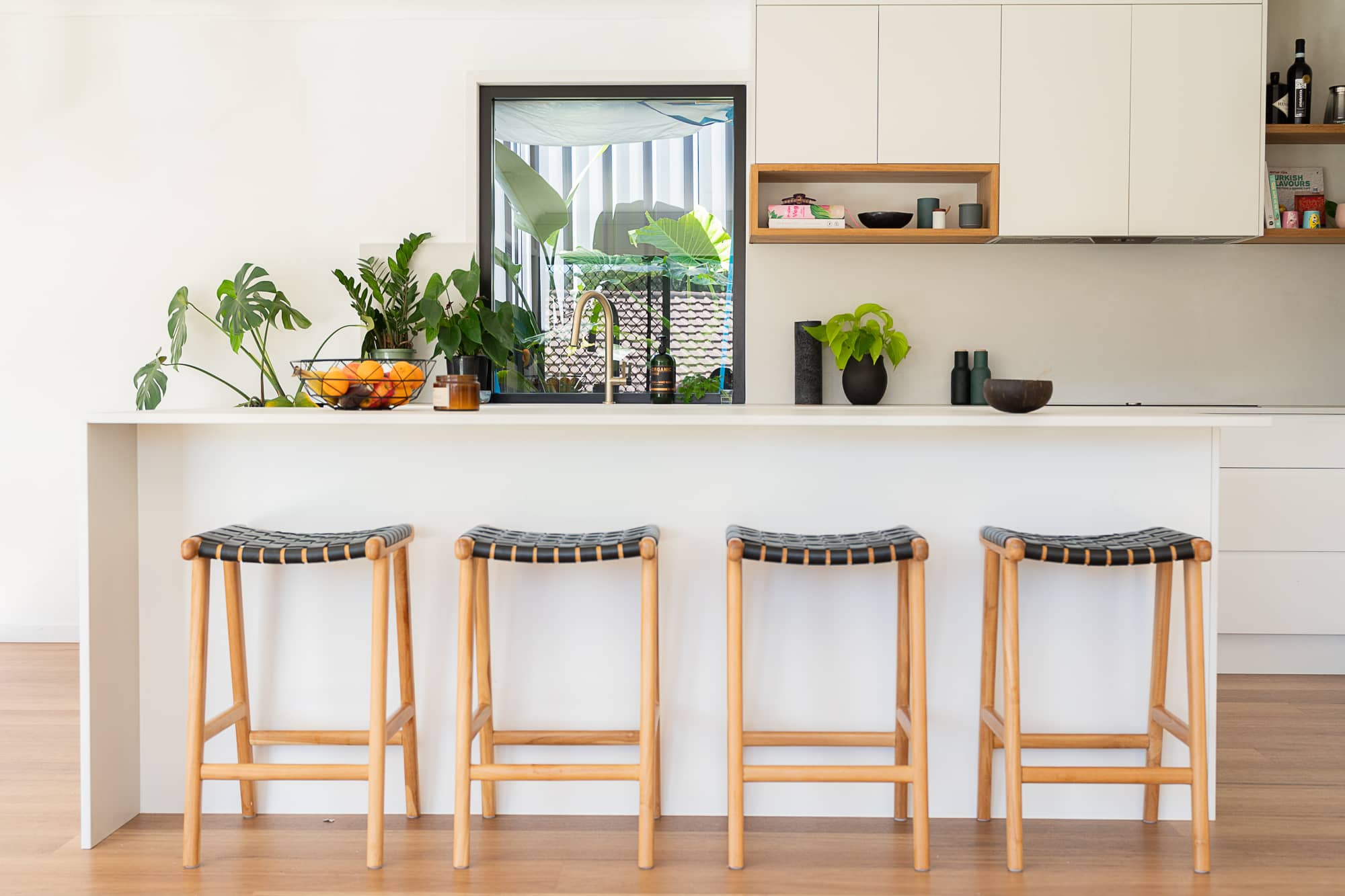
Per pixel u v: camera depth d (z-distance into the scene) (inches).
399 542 82.6
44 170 157.8
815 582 90.8
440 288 151.1
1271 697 128.9
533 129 161.2
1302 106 147.6
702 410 98.4
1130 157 139.6
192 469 91.2
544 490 91.5
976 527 91.0
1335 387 156.1
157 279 158.4
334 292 158.1
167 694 91.4
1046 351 156.6
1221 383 156.3
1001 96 139.7
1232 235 140.2
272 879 78.4
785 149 141.1
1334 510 137.4
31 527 159.9
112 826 87.1
